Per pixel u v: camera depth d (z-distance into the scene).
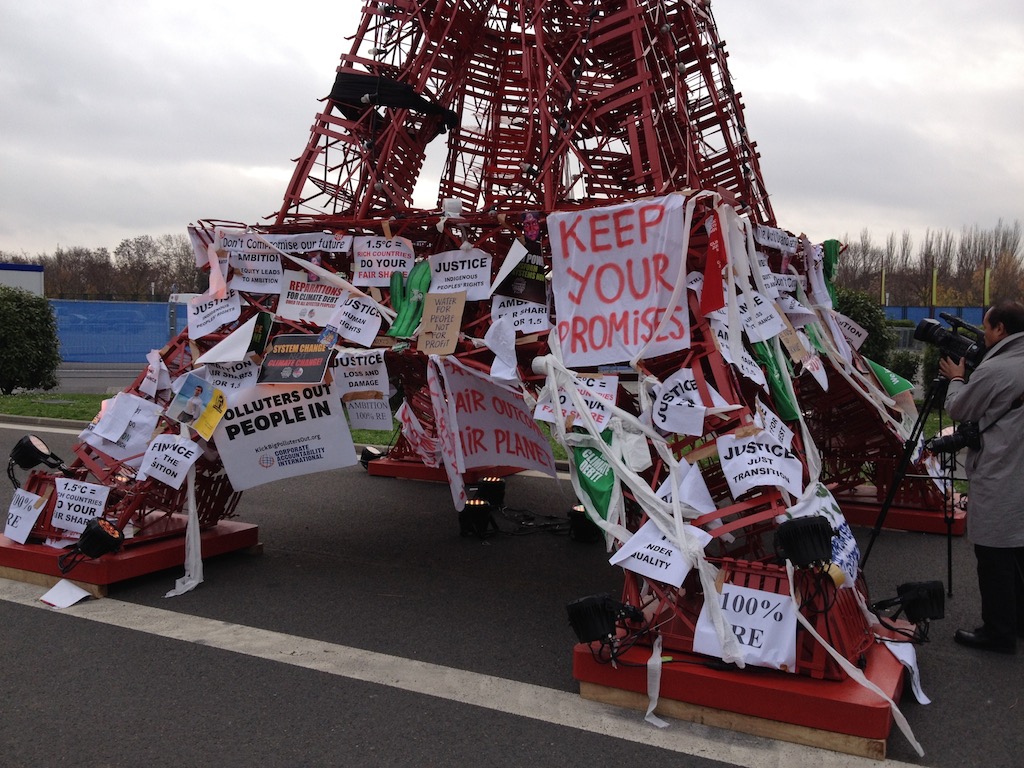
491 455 5.61
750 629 3.45
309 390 5.23
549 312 4.45
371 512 7.62
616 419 3.94
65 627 4.57
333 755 3.24
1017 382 4.11
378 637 4.51
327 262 5.47
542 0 5.21
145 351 31.72
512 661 4.20
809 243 5.85
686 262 3.98
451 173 7.20
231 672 4.01
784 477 3.67
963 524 6.64
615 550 3.98
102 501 5.13
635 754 3.24
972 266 60.69
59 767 3.12
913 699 3.81
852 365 6.18
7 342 17.58
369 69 5.75
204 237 5.54
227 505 6.82
